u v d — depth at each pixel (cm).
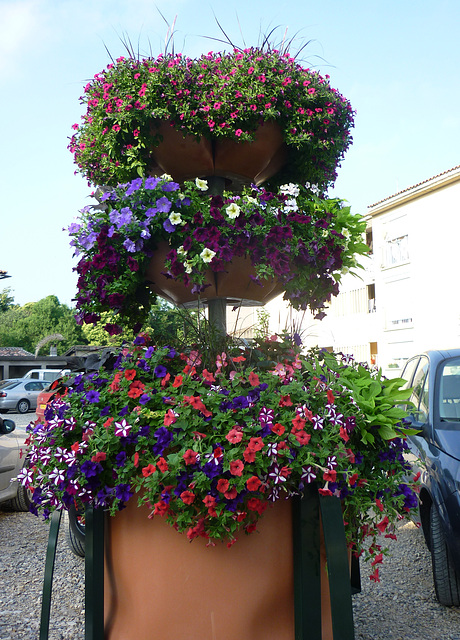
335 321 3675
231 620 214
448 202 2966
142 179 245
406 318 3172
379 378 266
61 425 228
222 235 236
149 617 218
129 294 255
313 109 274
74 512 298
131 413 225
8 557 494
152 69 258
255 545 219
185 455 204
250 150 271
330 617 235
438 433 385
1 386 2506
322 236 253
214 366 255
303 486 213
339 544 210
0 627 341
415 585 394
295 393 226
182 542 216
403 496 243
